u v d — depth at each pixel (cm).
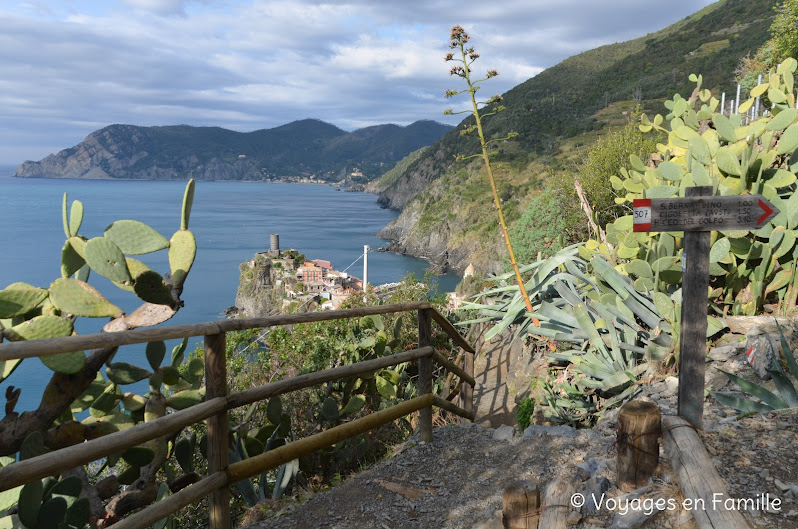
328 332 675
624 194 1223
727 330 527
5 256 19100
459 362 675
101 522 306
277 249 14012
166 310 284
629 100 15512
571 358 583
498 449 407
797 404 360
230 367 659
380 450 539
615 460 338
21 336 256
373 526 322
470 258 13875
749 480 290
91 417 314
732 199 322
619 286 587
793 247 540
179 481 367
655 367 507
